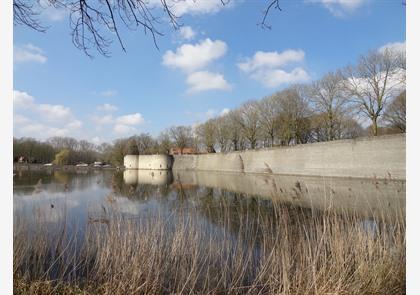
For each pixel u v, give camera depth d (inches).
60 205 651.5
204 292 250.7
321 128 1977.1
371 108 1567.4
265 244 313.3
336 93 1761.8
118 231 308.5
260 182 1513.3
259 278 252.5
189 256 294.7
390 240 277.9
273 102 2161.7
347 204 567.8
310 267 238.7
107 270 271.3
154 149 3553.2
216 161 2760.8
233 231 395.2
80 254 311.1
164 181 1631.4
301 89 2041.1
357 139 1400.1
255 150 2223.2
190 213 382.9
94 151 4040.4
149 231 323.6
